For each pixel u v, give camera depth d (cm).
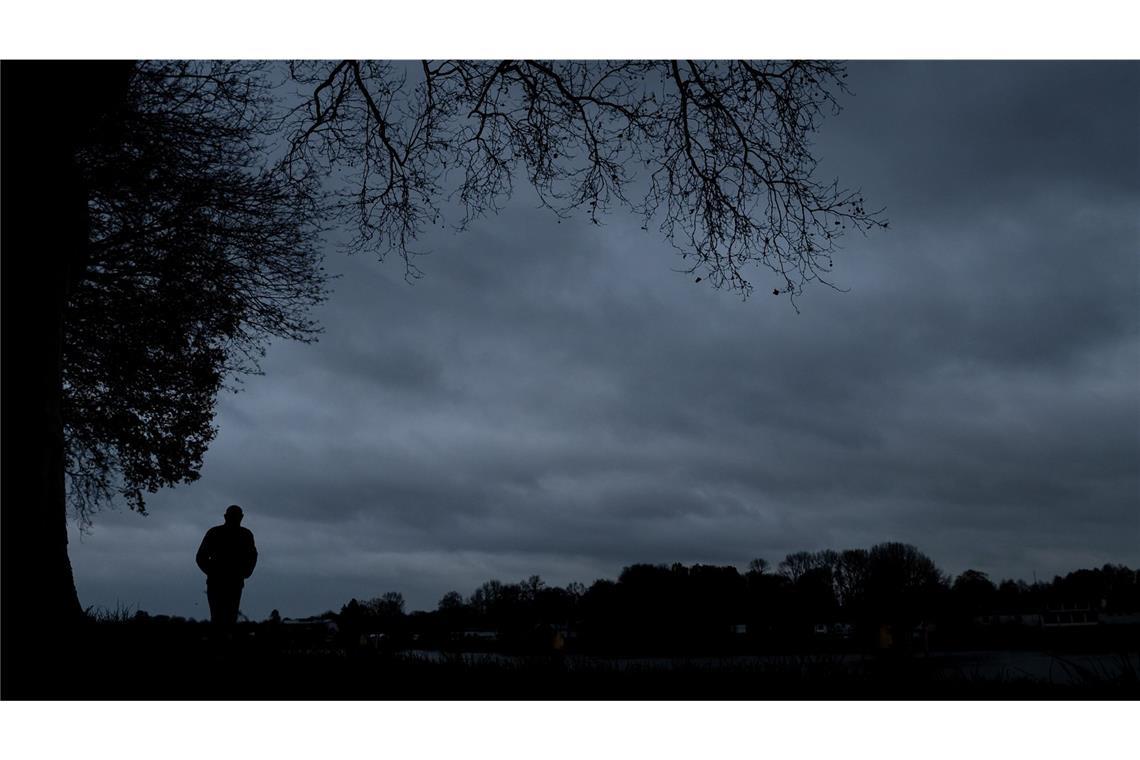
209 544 1142
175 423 1892
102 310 1628
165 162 1464
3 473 761
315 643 1130
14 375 782
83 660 730
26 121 825
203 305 1661
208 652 934
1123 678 625
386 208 1349
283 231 1622
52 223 834
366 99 1305
